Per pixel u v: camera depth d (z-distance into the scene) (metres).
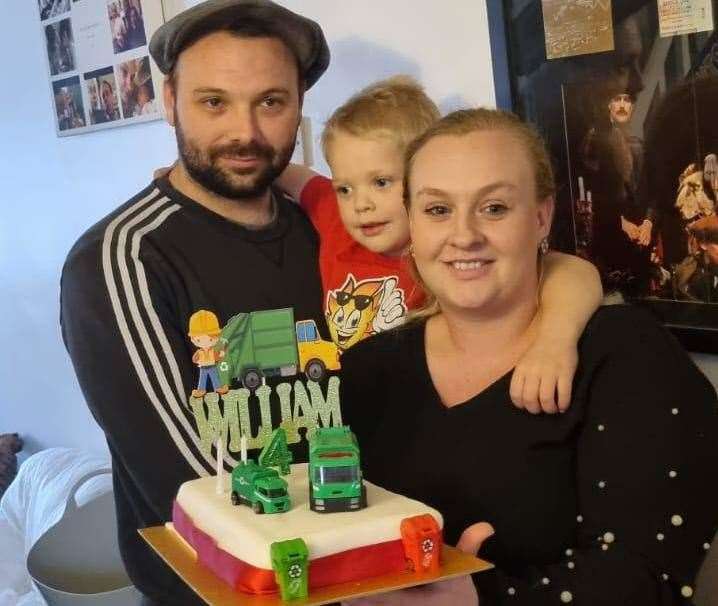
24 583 2.23
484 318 1.02
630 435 0.94
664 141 1.18
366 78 1.59
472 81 1.42
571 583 0.90
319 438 0.89
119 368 1.09
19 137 2.62
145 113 2.06
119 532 1.23
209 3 1.16
